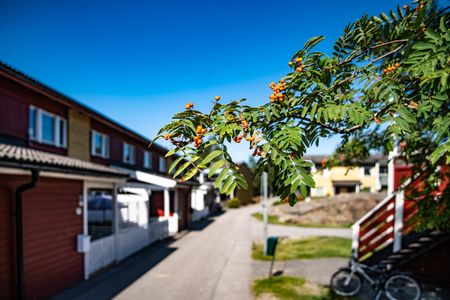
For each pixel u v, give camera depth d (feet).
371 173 115.85
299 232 55.16
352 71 7.85
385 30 8.04
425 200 13.33
